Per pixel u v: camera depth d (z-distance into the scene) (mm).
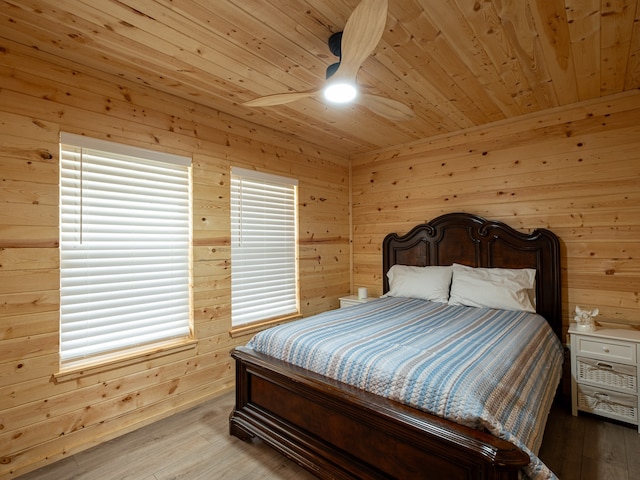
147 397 2494
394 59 2160
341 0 1631
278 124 3363
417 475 1408
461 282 3150
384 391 1568
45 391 2039
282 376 1910
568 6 1693
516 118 3195
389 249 4062
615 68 2312
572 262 2936
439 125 3393
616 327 2666
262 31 1879
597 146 2828
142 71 2326
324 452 1747
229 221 3098
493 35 1924
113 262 2393
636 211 2674
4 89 1941
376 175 4250
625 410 2330
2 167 1926
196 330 2811
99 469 1961
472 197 3492
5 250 1927
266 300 3453
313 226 3982
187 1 1639
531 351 1978
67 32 1889
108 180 2381
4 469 1880
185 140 2777
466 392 1372
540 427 1553
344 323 2395
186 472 1932
